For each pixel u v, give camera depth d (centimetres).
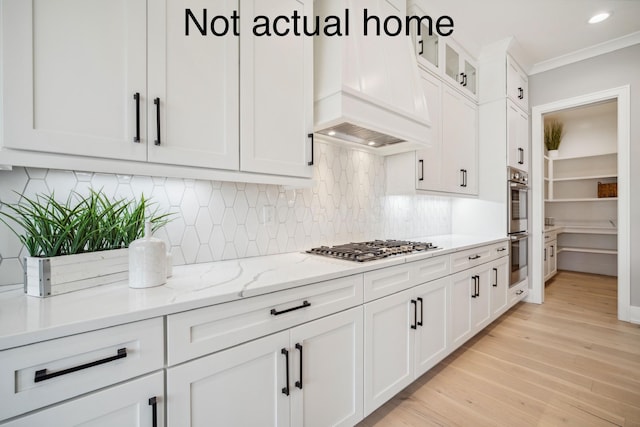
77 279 89
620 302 279
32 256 85
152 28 94
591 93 298
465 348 225
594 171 472
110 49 86
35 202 98
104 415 67
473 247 224
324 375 119
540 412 152
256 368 97
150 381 74
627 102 276
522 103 325
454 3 226
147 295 85
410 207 269
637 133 271
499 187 296
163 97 96
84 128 81
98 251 96
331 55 148
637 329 255
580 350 219
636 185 271
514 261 299
